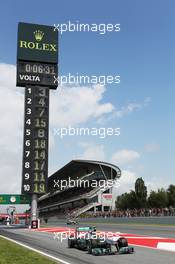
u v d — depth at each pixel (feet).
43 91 174.40
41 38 176.55
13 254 56.24
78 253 58.59
